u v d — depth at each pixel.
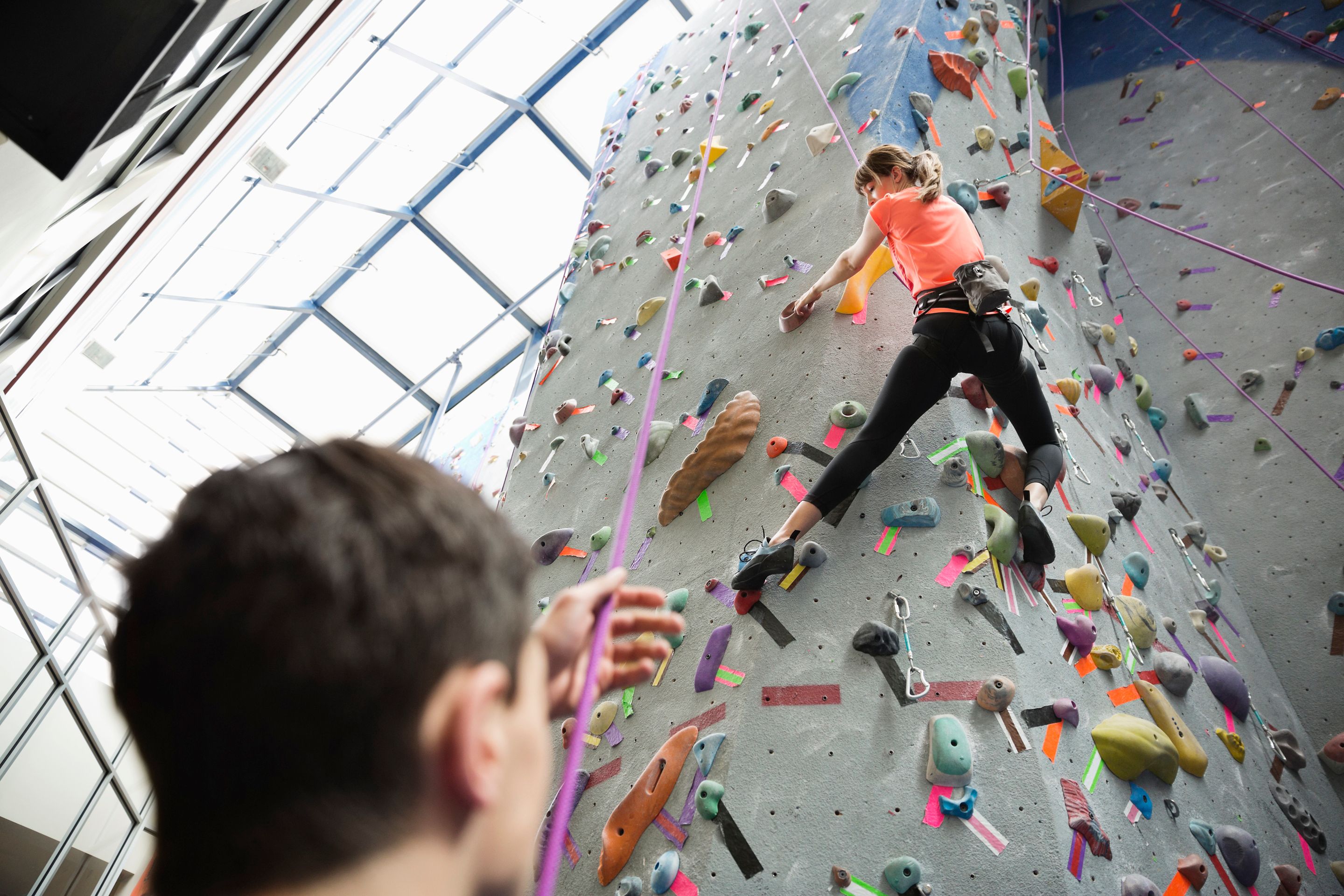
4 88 1.97
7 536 6.58
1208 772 2.20
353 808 0.28
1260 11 5.10
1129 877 1.70
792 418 2.57
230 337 8.77
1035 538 2.07
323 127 7.58
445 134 8.25
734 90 4.58
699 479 2.72
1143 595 2.62
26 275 3.26
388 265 8.96
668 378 3.36
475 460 8.22
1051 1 5.93
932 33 3.53
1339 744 2.85
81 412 7.95
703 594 2.44
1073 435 2.82
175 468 8.85
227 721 0.28
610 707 2.46
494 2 7.54
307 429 9.88
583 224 5.47
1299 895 2.13
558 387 4.28
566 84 8.15
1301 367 3.82
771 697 2.04
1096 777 1.84
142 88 2.32
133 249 4.61
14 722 4.93
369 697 0.28
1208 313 4.26
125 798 3.59
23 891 4.89
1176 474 3.78
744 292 3.25
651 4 7.75
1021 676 1.87
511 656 0.33
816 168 3.32
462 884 0.29
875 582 2.12
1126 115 5.37
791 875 1.77
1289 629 3.28
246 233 7.78
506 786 0.32
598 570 2.98
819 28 4.16
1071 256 3.71
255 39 3.76
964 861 1.68
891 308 2.64
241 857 0.28
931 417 2.34
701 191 4.14
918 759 1.82
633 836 2.02
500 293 9.27
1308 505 3.49
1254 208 4.43
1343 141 4.31
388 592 0.29
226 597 0.28
